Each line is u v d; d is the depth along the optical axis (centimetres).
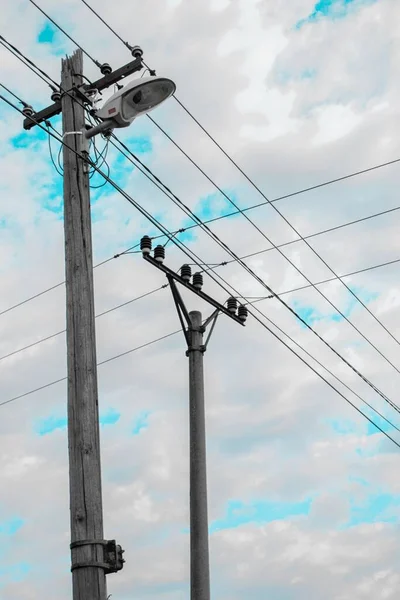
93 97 1398
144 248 1758
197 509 1706
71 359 1189
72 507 1116
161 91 1354
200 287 1842
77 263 1249
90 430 1148
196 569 1661
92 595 1072
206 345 1842
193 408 1786
